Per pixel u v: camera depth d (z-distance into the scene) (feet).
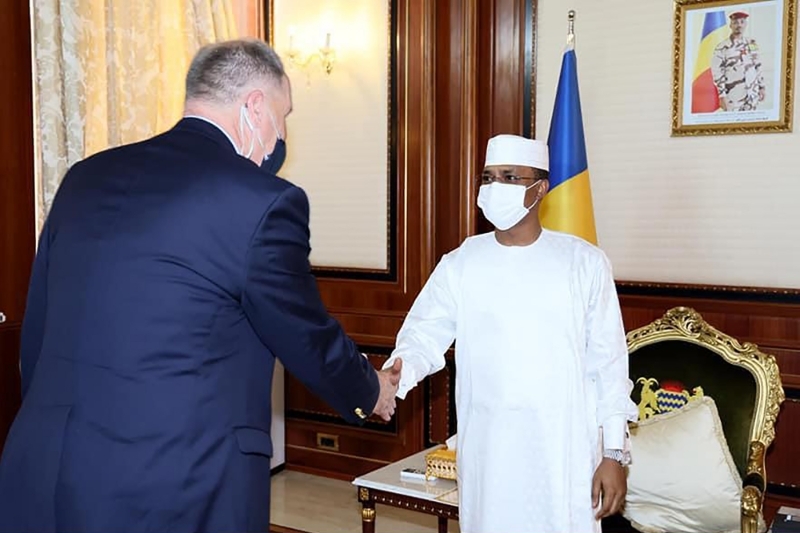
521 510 6.52
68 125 10.84
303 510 12.14
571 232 9.75
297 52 13.93
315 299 4.89
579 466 6.42
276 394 13.92
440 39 12.50
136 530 4.32
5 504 4.52
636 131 11.14
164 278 4.44
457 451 7.02
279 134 5.23
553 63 11.76
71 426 4.39
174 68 12.54
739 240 10.56
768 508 10.32
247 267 4.51
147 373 4.38
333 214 13.75
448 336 7.09
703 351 8.71
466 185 12.32
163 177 4.68
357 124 13.39
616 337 6.56
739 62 10.42
